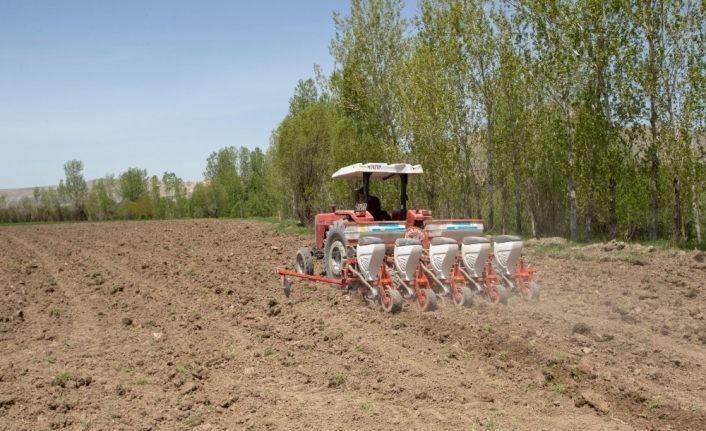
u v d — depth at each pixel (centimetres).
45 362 813
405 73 2417
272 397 653
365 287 1057
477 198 2470
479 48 2289
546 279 1304
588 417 577
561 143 2125
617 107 1962
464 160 2394
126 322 1034
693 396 613
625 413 583
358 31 2694
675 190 1858
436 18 2392
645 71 1861
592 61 1989
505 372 701
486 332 843
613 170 2009
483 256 1035
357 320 955
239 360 795
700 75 1742
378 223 1115
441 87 2303
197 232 3061
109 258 1964
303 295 1174
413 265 1001
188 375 735
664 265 1429
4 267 1822
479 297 1081
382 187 2339
